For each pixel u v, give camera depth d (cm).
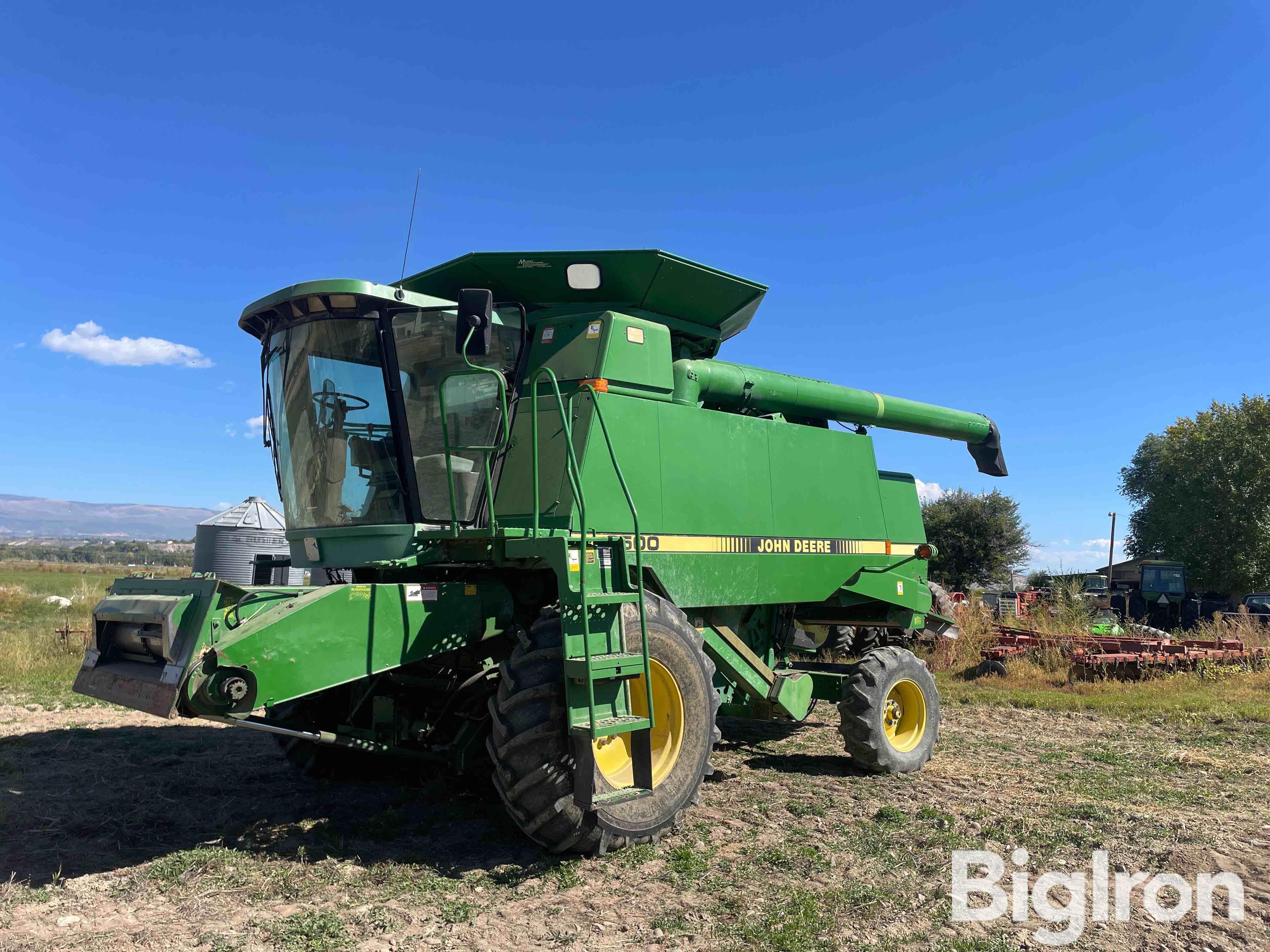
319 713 600
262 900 393
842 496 739
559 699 426
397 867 434
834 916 377
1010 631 1430
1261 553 3800
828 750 758
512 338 556
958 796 588
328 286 489
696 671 496
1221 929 364
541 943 350
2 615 2020
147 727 830
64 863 441
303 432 530
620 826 443
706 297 628
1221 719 923
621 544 487
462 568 534
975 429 974
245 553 1512
